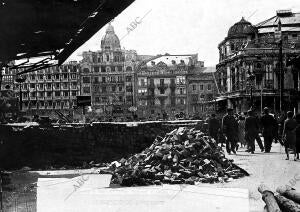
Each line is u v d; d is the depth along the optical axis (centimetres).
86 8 1056
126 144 2495
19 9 1022
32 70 2367
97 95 11250
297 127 1733
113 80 11244
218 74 8669
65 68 11494
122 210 932
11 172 1897
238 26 7769
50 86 11544
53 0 1018
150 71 11144
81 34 1402
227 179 1334
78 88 11381
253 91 6894
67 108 11425
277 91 6806
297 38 7100
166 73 11038
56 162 2336
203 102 10825
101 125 2533
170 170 1383
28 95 10850
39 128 2505
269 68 6950
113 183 1352
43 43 1683
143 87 11131
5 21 1112
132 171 1383
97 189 1229
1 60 1827
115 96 11169
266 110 2108
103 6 1017
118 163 1789
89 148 2478
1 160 2266
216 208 940
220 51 8494
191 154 1464
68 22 1177
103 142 2509
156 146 1564
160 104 11019
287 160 1734
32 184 1369
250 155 1972
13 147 2367
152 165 1431
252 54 6981
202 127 2600
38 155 2345
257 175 1379
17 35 1400
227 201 1012
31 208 943
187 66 11075
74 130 2528
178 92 10994
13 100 4988
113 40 11375
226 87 8100
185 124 2586
